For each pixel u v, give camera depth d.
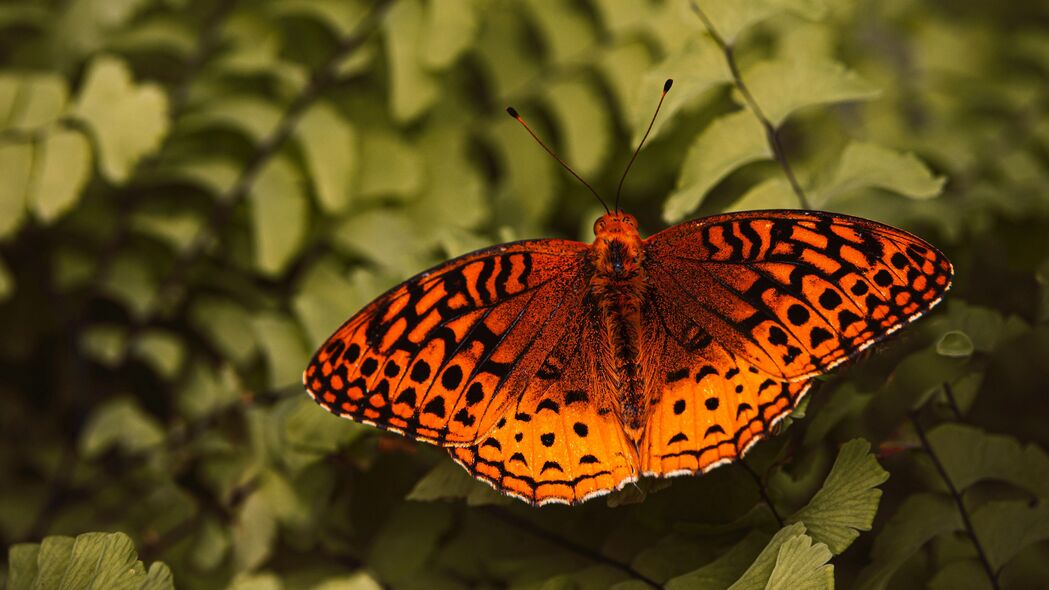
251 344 0.56
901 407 0.49
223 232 0.57
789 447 0.48
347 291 0.53
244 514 0.52
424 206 0.57
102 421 0.56
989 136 0.59
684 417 0.47
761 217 0.48
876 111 0.59
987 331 0.49
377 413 0.47
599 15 0.58
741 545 0.48
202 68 0.58
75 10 0.59
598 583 0.49
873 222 0.47
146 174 0.57
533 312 0.48
